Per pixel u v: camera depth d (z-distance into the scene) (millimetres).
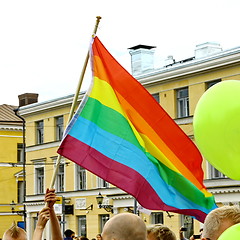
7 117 80188
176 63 59531
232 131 7398
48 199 10156
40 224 10070
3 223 77438
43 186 66875
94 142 12320
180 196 12039
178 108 54156
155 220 56156
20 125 79562
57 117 65500
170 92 54531
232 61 49750
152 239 9812
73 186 63625
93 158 12242
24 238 10398
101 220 60969
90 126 12398
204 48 58062
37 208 67062
